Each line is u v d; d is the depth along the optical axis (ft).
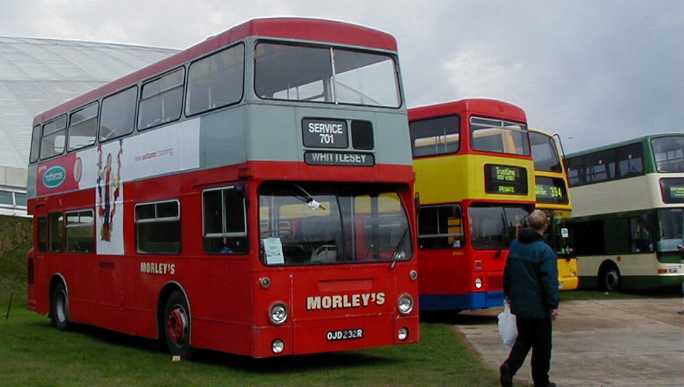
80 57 178.40
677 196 89.30
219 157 39.60
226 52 39.91
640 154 91.40
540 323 31.81
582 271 100.22
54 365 41.47
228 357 44.60
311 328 37.73
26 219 106.42
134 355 45.91
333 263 38.55
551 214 82.53
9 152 126.11
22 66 164.45
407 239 40.96
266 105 37.78
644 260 90.43
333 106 39.52
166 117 45.34
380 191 40.68
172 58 45.39
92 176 54.54
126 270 49.42
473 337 53.93
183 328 43.19
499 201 62.75
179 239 43.32
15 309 83.87
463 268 61.31
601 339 51.75
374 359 43.47
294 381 36.11
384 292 39.78
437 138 63.77
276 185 37.88
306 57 39.50
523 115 66.03
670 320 63.52
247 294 37.17
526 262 31.78
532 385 34.45
